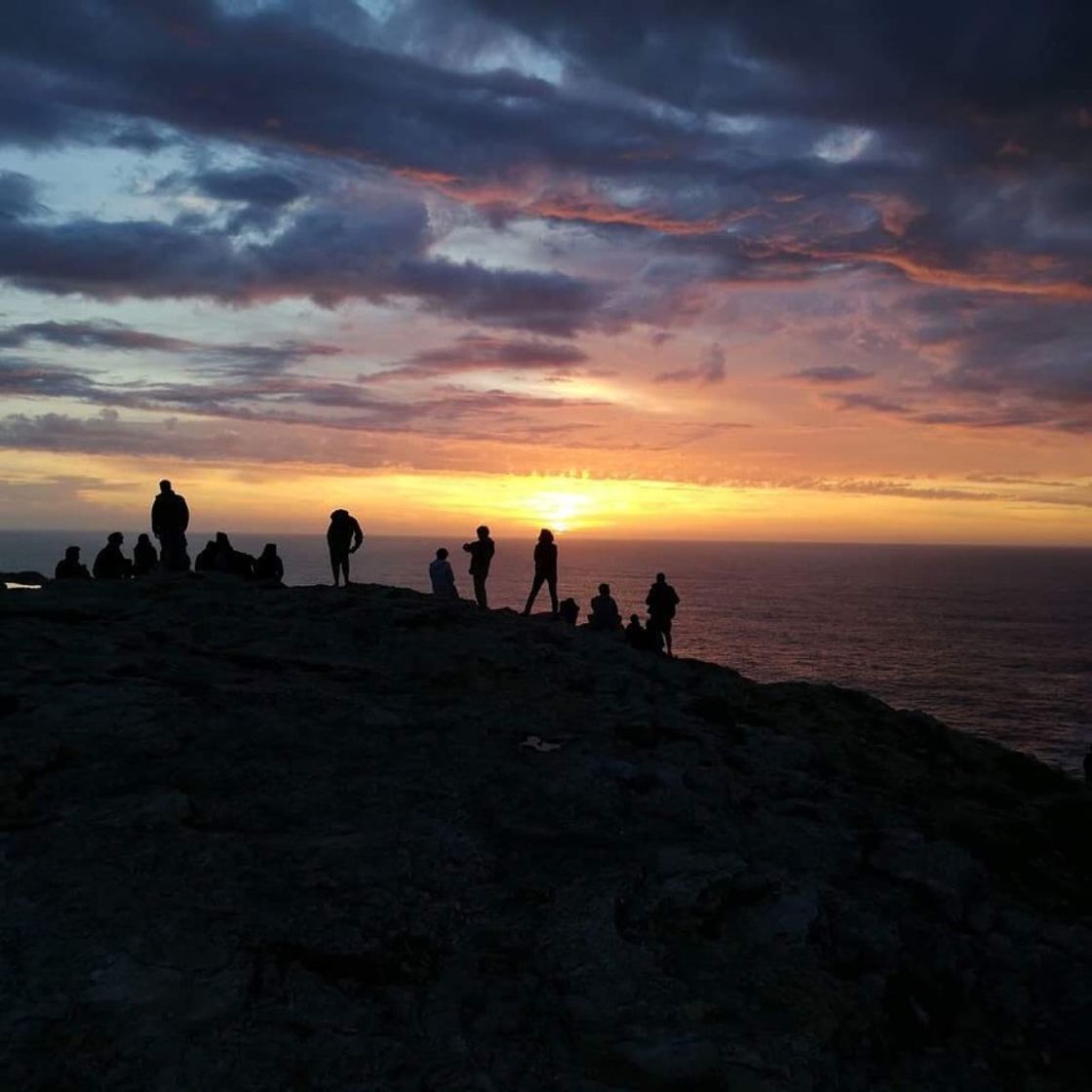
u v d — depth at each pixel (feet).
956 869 28.66
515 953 20.72
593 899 22.90
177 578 63.41
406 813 26.81
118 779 27.32
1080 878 33.14
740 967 21.66
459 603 66.03
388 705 38.06
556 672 47.67
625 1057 17.67
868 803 35.37
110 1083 14.98
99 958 17.98
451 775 30.42
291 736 32.71
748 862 26.27
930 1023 21.91
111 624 48.47
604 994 19.58
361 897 21.66
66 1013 16.38
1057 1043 22.22
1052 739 490.08
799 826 30.86
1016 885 31.12
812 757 40.34
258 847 23.43
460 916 21.76
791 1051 18.51
